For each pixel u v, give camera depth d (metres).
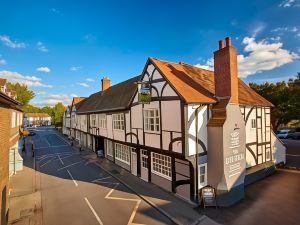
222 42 11.74
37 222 9.27
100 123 22.83
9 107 9.50
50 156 23.98
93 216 9.77
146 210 10.32
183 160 11.41
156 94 12.52
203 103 10.97
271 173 15.96
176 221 9.10
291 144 27.92
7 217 9.09
